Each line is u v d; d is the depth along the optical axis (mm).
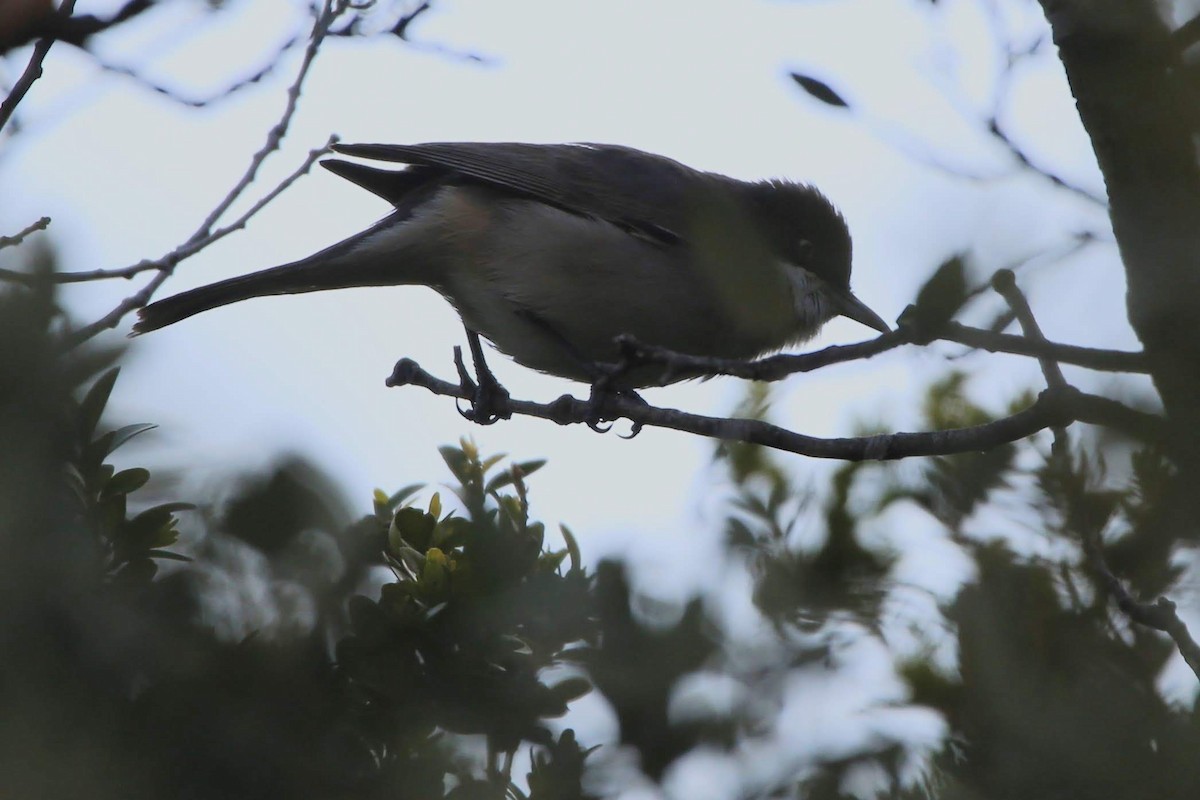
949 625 4336
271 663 3762
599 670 4117
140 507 3988
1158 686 3912
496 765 4457
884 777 4203
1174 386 4090
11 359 3660
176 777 3574
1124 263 4242
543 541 5926
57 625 3559
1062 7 4699
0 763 3398
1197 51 4449
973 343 4141
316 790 3750
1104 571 4164
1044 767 3729
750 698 4199
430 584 4621
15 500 3566
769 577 4637
